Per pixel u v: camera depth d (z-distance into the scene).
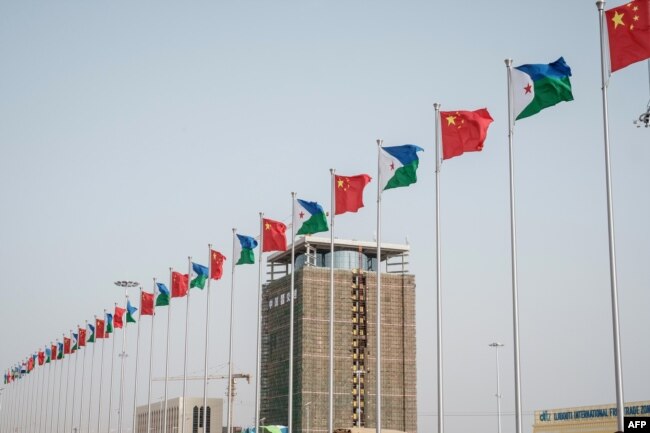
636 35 47.66
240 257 91.75
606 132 47.72
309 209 79.81
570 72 53.12
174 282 107.19
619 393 43.44
